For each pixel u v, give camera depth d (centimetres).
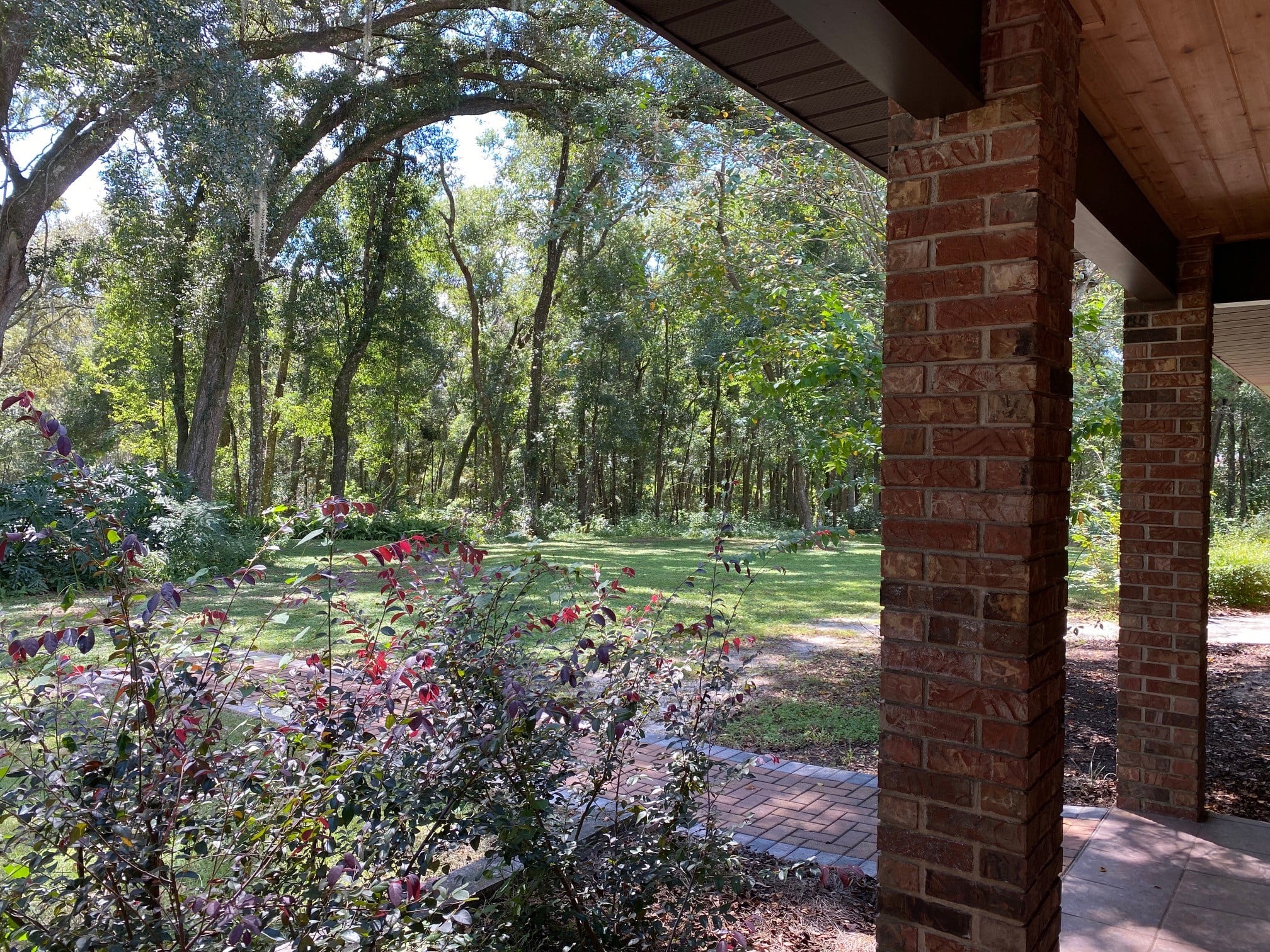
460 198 3133
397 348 2712
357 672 254
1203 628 406
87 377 3462
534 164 2931
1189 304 410
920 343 194
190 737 215
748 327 804
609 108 982
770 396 630
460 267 3005
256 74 1519
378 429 3186
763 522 3175
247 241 1900
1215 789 469
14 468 2228
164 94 1377
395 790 217
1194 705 407
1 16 1327
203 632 231
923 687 192
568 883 247
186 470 1958
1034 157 182
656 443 3506
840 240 743
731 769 294
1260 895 330
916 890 191
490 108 2147
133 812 185
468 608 255
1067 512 202
